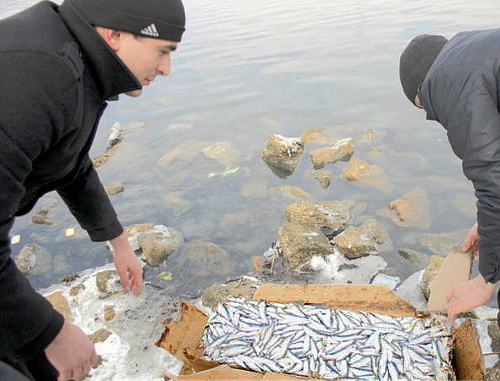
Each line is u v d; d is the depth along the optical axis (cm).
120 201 528
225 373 239
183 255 430
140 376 306
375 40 996
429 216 446
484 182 195
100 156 630
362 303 292
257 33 1186
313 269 396
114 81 167
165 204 514
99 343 336
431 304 281
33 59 136
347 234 423
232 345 269
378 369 247
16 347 155
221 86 839
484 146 188
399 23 1106
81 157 206
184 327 276
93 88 165
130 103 814
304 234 418
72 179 219
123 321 358
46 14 151
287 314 287
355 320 278
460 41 201
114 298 384
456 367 251
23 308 149
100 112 182
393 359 251
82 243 468
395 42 959
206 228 469
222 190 532
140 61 168
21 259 441
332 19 1259
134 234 454
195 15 1558
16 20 144
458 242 407
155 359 319
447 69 196
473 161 195
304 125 661
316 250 406
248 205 500
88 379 308
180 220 485
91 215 248
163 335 260
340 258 407
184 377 238
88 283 404
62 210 530
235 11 1562
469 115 189
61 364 167
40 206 543
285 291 309
